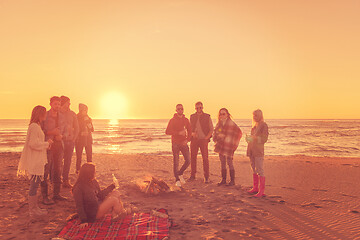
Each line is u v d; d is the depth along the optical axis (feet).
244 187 23.50
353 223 14.47
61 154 18.26
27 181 24.79
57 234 12.59
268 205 17.78
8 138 122.52
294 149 74.38
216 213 16.02
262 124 20.15
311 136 135.85
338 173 31.48
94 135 151.64
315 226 14.01
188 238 12.17
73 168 32.65
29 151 14.87
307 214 15.98
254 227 13.76
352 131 190.90
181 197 19.81
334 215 15.81
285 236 12.66
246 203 18.21
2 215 15.35
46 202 17.30
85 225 13.03
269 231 13.26
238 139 24.12
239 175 30.25
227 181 26.32
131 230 12.57
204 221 14.56
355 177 28.89
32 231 12.98
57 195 18.20
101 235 11.96
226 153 23.89
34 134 14.73
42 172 15.15
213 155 53.72
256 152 20.22
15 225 13.79
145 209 16.70
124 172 31.19
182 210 16.60
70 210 16.30
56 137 17.63
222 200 18.94
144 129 245.86
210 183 25.09
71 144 21.22
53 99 17.70
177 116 24.04
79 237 11.66
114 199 14.14
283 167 36.11
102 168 34.09
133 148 78.54
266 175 30.19
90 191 13.39
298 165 37.93
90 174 13.47
